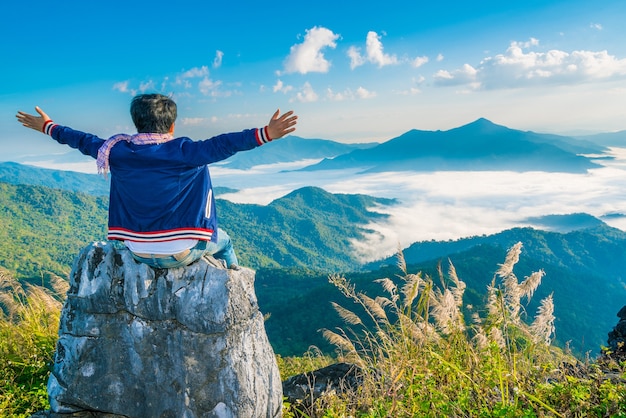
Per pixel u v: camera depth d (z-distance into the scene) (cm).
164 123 262
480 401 337
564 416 297
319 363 675
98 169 259
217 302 291
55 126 288
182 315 292
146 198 259
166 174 255
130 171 258
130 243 275
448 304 388
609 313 16662
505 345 382
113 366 300
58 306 637
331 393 417
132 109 262
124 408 300
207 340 293
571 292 17875
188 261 286
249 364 298
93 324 301
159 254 273
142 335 298
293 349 8881
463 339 390
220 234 311
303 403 443
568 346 407
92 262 304
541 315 372
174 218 264
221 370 293
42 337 593
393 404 338
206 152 244
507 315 385
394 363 382
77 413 305
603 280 19625
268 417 311
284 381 511
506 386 350
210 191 275
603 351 469
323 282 18525
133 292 296
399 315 390
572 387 337
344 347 412
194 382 295
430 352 367
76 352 301
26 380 527
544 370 370
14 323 610
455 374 369
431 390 344
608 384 332
